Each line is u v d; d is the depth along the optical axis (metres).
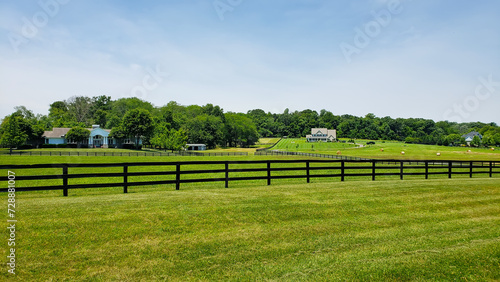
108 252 5.88
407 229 7.71
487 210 9.73
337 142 129.62
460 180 16.41
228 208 8.56
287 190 11.57
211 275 5.29
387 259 5.93
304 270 5.49
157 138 70.00
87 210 7.87
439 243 6.77
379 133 152.00
